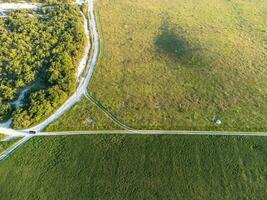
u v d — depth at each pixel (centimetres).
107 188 6231
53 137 7112
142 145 6944
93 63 8950
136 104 7800
